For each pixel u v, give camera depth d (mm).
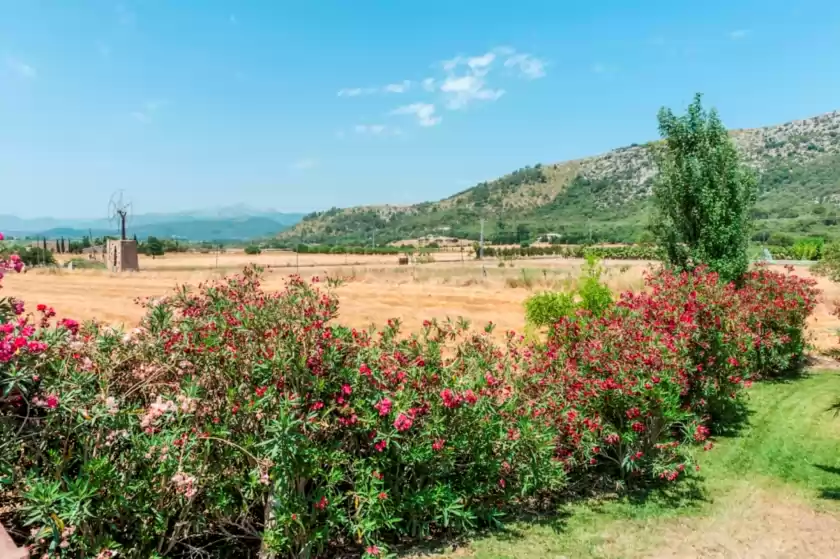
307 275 45000
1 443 3916
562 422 6746
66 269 55750
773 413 10703
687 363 7945
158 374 4855
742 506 6680
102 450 4273
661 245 15086
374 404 4918
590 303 12219
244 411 4613
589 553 5391
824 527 6113
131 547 4145
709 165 14336
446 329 6453
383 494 4750
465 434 5574
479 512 5895
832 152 158000
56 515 3609
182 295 5793
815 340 17797
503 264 57969
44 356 4184
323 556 4992
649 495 6980
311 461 4516
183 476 4035
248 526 4867
